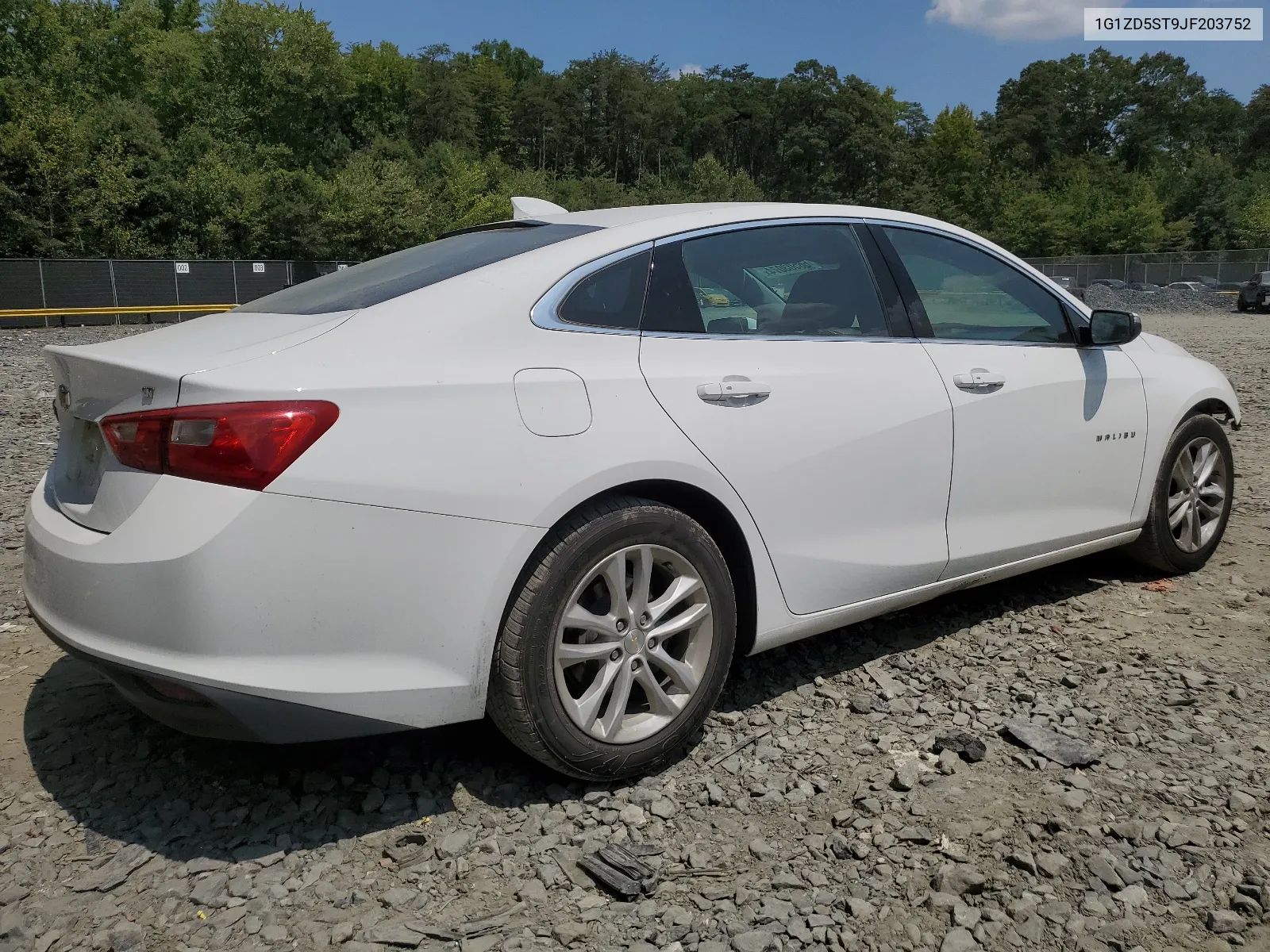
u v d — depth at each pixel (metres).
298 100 66.25
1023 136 125.88
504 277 2.62
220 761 2.81
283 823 2.50
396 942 2.05
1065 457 3.72
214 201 44.69
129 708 3.16
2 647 3.65
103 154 42.62
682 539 2.65
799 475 2.92
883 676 3.35
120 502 2.28
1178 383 4.21
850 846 2.36
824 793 2.63
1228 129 128.00
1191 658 3.48
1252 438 7.84
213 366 2.23
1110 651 3.55
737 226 3.06
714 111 130.12
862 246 3.34
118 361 2.33
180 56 64.31
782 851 2.37
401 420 2.28
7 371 13.55
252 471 2.14
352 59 88.06
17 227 37.62
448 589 2.33
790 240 3.17
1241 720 3.00
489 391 2.40
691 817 2.53
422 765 2.78
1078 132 129.12
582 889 2.24
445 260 2.87
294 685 2.19
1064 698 3.16
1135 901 2.16
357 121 87.06
